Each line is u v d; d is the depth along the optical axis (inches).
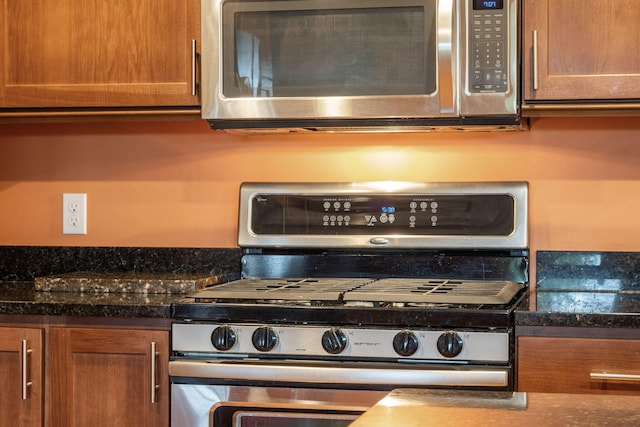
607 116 91.9
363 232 99.3
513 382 76.8
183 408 81.0
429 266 99.2
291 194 101.2
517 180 99.5
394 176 102.3
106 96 94.4
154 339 82.8
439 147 101.3
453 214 97.7
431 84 87.1
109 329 83.7
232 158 105.5
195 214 106.3
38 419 85.3
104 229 108.2
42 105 95.6
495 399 43.5
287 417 78.7
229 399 79.8
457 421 38.9
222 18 91.0
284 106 89.8
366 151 102.9
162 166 106.9
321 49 89.4
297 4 89.6
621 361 75.5
